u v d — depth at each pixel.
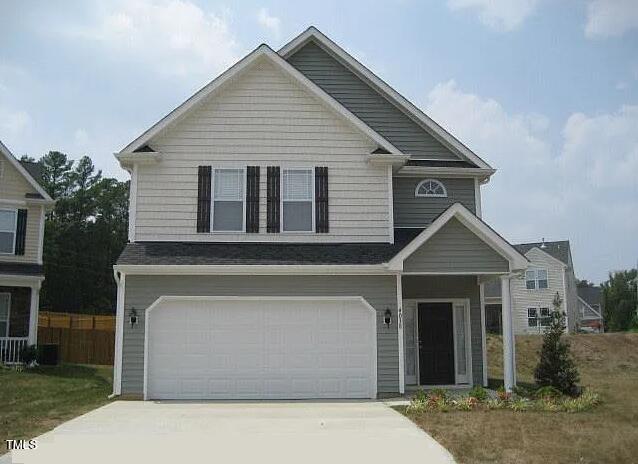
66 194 68.00
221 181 16.81
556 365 16.11
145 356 15.43
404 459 8.85
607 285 69.56
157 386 15.40
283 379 15.64
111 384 19.03
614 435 10.48
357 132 17.19
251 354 15.68
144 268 15.25
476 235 15.43
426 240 15.28
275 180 16.89
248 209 16.73
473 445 9.72
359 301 15.92
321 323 15.86
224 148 16.89
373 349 15.77
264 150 16.95
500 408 13.38
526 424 11.48
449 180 18.72
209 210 16.61
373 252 16.27
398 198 18.48
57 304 59.44
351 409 13.54
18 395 15.79
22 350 24.45
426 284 18.00
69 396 15.84
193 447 9.57
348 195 16.98
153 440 10.08
